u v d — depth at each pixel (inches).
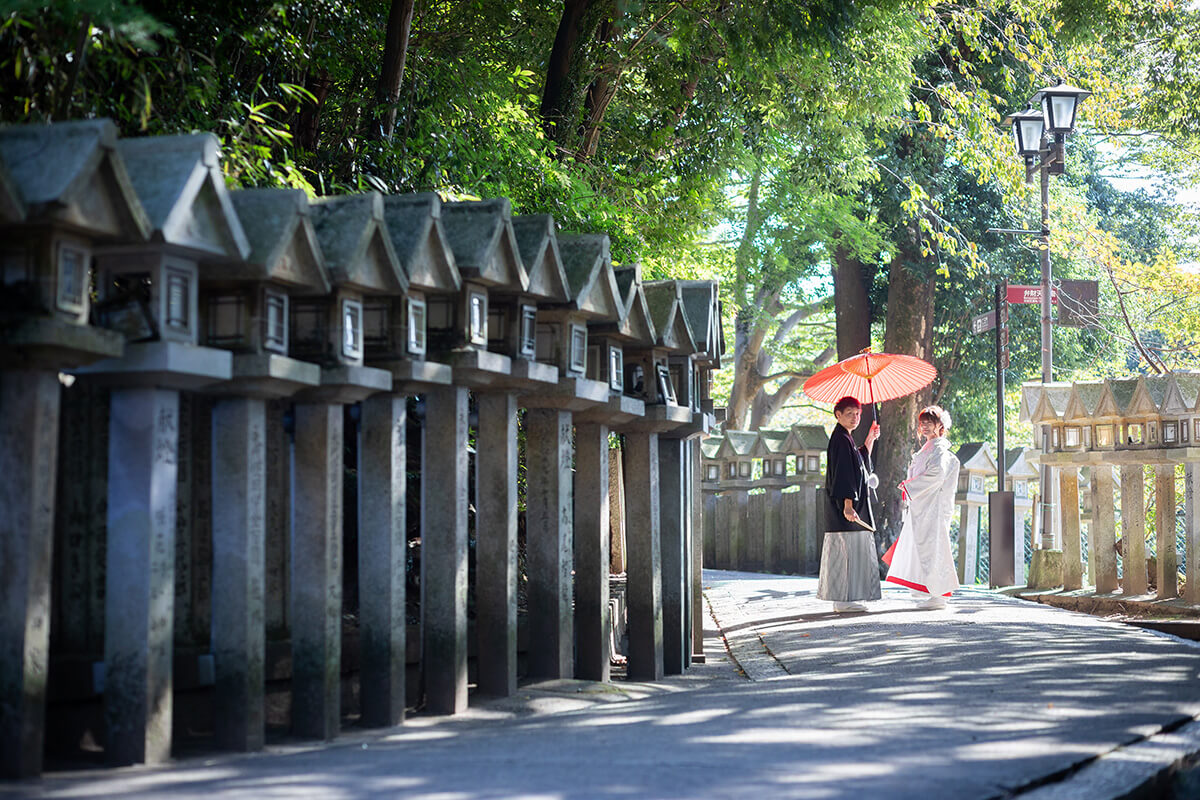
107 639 179.3
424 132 415.5
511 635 258.7
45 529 165.8
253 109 288.7
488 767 181.6
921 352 1027.3
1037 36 869.2
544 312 269.1
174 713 208.4
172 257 177.3
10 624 163.9
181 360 175.6
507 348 252.1
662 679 320.2
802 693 275.6
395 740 211.0
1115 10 858.8
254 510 195.6
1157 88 906.1
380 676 226.4
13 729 164.4
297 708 210.7
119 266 176.7
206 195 178.7
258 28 319.3
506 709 245.6
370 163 394.0
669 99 617.3
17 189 158.1
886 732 214.7
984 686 280.2
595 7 546.6
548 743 205.5
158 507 179.2
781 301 1409.9
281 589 230.5
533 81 633.6
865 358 556.4
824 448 844.0
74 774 171.6
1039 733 213.6
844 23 597.6
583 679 292.7
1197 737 218.5
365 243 206.2
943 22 937.5
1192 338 1111.0
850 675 312.8
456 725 229.6
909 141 1008.9
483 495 258.4
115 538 178.9
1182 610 495.5
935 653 353.1
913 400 997.8
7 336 160.7
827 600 506.6
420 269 222.8
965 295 1078.4
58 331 160.4
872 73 721.6
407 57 456.8
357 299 212.1
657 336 310.0
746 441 888.3
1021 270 1083.9
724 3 597.9
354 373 206.2
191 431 211.5
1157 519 519.8
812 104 699.4
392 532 226.4
